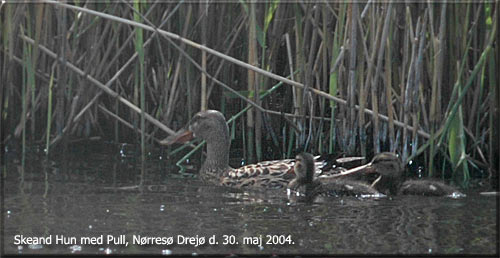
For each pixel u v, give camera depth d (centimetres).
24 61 1530
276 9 1519
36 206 1103
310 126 1488
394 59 1462
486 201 1152
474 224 1012
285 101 1564
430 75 1407
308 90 1441
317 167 1323
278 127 1545
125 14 1614
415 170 1416
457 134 1352
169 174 1369
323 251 894
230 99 1600
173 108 1602
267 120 1539
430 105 1459
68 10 1664
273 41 1526
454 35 1428
